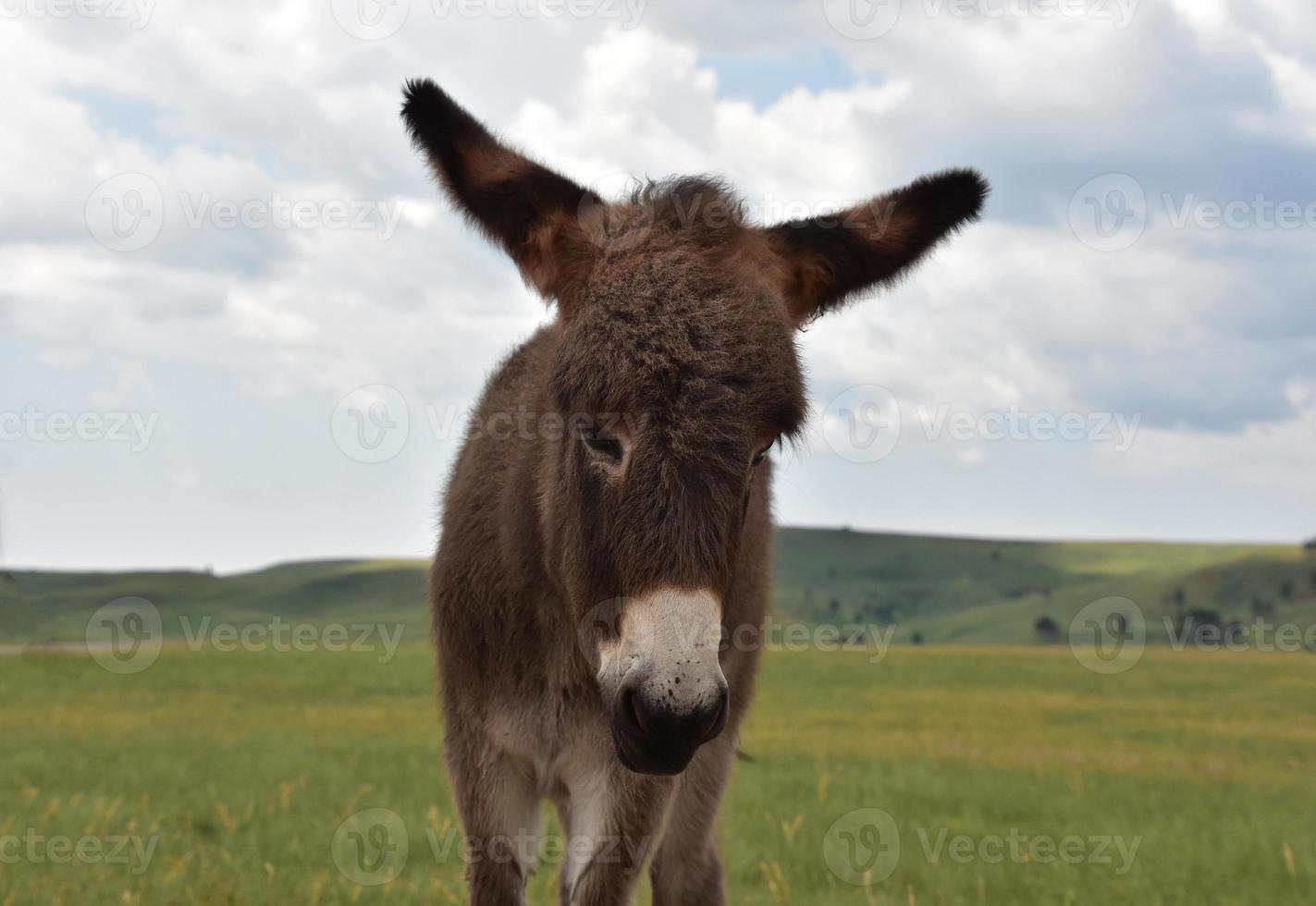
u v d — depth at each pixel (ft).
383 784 40.98
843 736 69.15
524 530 15.60
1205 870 28.50
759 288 13.23
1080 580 648.79
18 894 22.40
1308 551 597.11
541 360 17.08
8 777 40.75
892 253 15.44
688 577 11.51
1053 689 130.72
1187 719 93.25
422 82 14.47
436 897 23.84
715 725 11.48
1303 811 39.78
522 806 16.79
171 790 38.37
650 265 13.09
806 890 25.79
